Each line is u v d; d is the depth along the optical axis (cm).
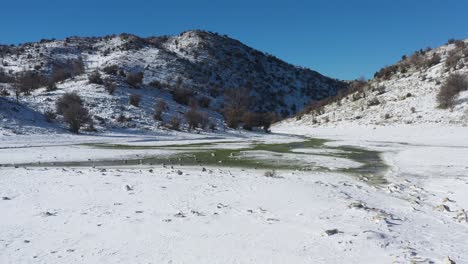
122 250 903
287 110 13550
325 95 16700
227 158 3011
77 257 862
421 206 1346
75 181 1761
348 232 1010
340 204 1319
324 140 5147
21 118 5075
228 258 852
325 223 1091
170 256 866
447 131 4969
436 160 2709
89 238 983
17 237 989
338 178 2017
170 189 1580
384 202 1402
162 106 7044
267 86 14775
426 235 1009
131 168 2427
